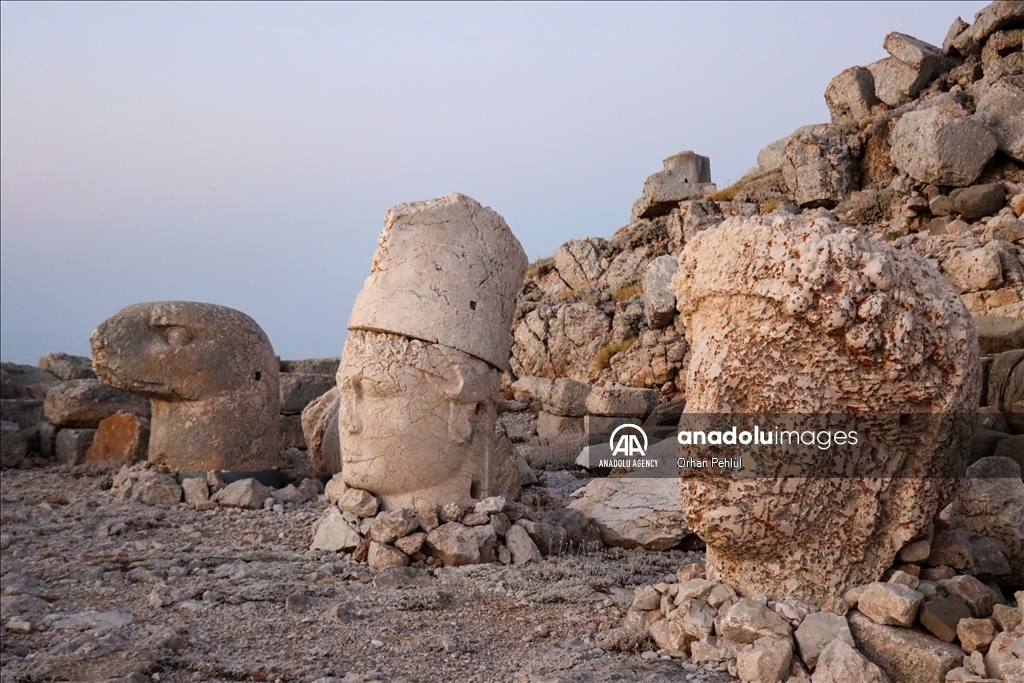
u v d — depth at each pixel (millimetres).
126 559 6355
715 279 4004
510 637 4531
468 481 6574
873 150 16469
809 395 3854
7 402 12406
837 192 16453
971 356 3941
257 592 5398
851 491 3939
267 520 7801
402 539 6051
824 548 3986
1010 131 14234
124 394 12336
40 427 12023
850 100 18078
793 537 3951
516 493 8023
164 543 6957
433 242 6531
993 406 7883
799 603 3900
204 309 9258
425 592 5258
